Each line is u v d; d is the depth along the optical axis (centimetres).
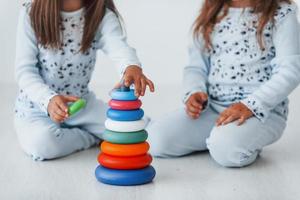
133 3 315
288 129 212
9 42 302
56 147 176
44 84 175
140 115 152
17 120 187
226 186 152
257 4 177
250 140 168
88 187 151
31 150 175
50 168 168
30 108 184
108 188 150
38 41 179
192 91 182
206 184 154
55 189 149
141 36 316
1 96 271
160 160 177
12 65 304
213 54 183
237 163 168
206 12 184
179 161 176
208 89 186
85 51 182
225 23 180
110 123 152
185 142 180
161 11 315
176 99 263
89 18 180
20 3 301
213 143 168
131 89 158
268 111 170
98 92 283
